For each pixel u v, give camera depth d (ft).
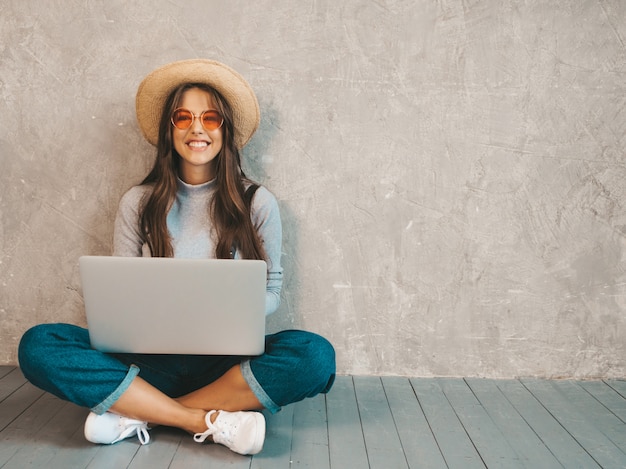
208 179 7.33
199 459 6.06
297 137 7.97
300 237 8.12
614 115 7.95
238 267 5.71
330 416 7.14
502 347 8.30
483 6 7.79
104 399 6.11
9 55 7.82
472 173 8.04
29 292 8.17
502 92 7.91
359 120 7.95
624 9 7.80
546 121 7.96
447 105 7.92
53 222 8.07
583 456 6.32
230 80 7.13
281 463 6.03
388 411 7.29
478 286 8.20
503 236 8.13
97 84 7.87
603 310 8.24
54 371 5.98
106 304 5.87
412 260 8.16
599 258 8.18
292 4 7.77
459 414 7.24
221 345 6.05
